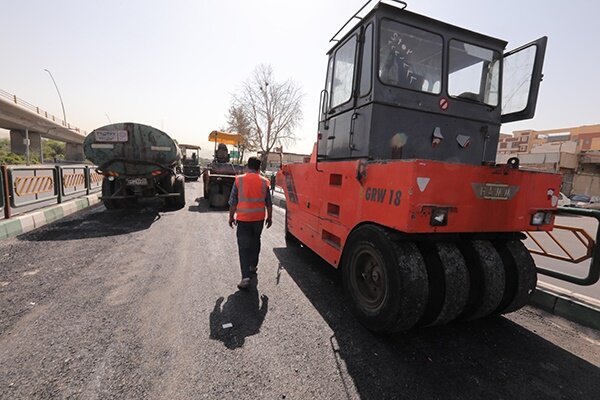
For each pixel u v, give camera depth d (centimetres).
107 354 220
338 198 329
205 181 1120
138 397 181
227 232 622
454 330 277
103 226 636
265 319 281
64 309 283
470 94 336
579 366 230
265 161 2764
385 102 297
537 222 262
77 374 198
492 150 352
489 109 342
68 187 846
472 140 339
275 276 395
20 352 218
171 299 313
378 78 293
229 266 420
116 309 287
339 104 374
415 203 210
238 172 1021
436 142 320
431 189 214
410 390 198
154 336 245
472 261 260
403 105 305
